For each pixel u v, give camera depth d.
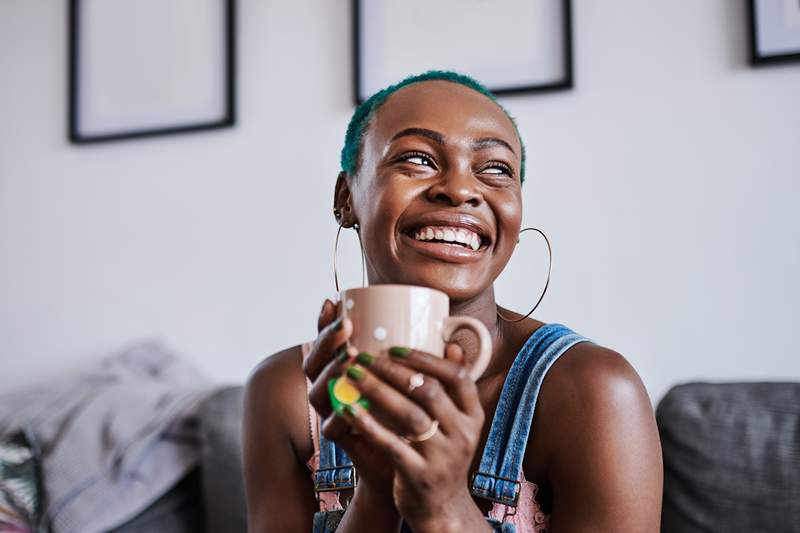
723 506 1.21
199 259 1.98
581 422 0.77
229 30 2.00
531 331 0.88
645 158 1.68
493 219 0.80
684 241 1.64
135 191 2.05
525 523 0.78
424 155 0.79
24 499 1.48
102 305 2.04
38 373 2.07
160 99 2.05
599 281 1.67
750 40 1.63
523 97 1.77
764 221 1.60
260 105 1.98
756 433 1.23
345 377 0.57
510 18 1.80
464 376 0.56
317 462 0.88
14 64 2.20
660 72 1.69
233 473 1.46
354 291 0.60
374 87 1.88
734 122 1.64
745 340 1.59
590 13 1.75
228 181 1.98
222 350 1.93
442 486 0.57
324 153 1.91
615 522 0.74
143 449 1.53
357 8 1.90
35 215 2.13
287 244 1.92
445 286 0.77
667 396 1.35
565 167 1.72
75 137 2.10
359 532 0.66
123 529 1.49
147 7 2.10
